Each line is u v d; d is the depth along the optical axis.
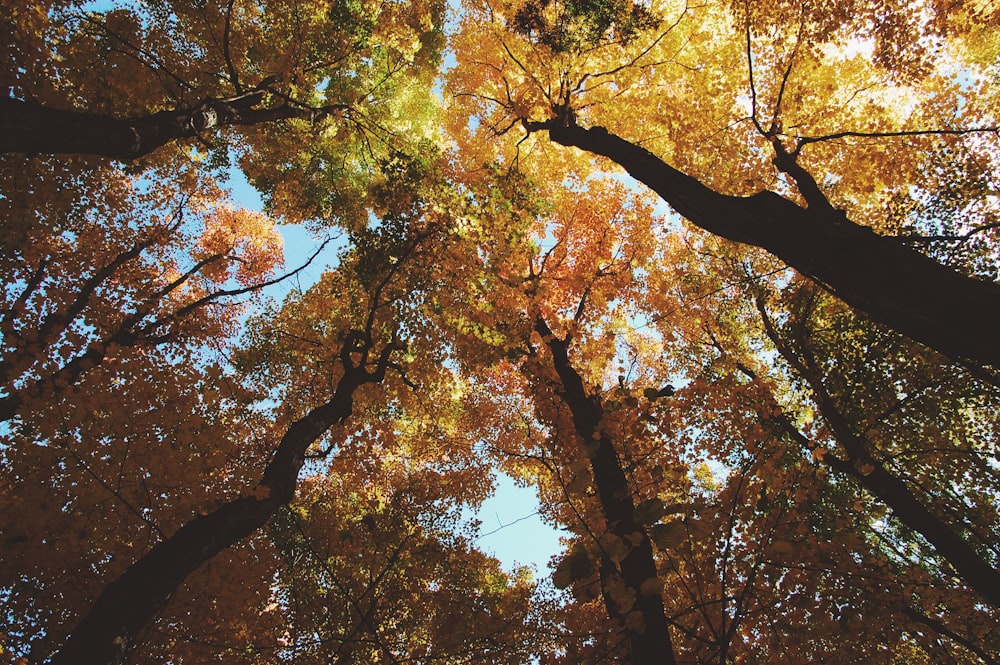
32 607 5.50
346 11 10.30
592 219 10.27
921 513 6.67
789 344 9.56
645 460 5.70
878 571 5.72
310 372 10.31
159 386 6.15
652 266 11.05
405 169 10.62
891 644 6.21
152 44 9.87
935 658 7.08
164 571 4.62
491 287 8.72
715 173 8.95
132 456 5.49
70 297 7.98
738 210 4.79
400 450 10.70
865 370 8.89
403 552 8.55
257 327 10.44
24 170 7.97
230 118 8.13
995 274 7.69
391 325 9.14
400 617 7.97
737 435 6.00
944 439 8.61
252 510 5.61
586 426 6.62
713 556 3.72
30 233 8.66
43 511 5.12
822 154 8.30
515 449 10.10
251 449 8.83
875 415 8.77
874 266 3.54
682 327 10.73
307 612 7.54
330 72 11.91
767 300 9.96
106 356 6.61
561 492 8.89
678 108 9.21
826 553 4.99
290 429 6.98
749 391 5.38
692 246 11.00
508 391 10.71
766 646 4.32
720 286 10.51
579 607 6.76
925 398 8.52
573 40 8.55
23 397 5.43
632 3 8.32
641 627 2.63
